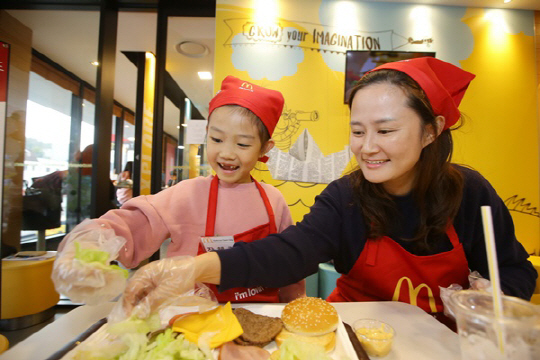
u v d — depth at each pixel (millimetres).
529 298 820
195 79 2629
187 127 2443
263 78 2244
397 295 879
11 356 546
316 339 604
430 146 809
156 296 584
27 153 2279
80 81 2340
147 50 3002
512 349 370
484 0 2242
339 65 2279
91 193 2238
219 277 700
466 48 2311
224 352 553
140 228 845
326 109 2270
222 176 886
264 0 2254
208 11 2375
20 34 2293
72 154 2301
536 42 2355
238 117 836
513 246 887
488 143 2318
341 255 958
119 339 555
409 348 611
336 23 2277
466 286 908
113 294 504
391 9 2293
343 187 978
